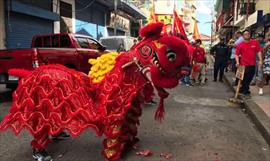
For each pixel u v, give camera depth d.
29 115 4.39
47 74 4.34
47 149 5.18
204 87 13.35
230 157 5.02
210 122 7.19
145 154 4.95
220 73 15.48
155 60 4.25
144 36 4.39
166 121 7.13
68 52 9.70
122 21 33.12
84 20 24.28
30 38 17.12
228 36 38.53
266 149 5.49
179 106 8.98
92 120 4.30
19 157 4.86
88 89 4.53
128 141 5.09
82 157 4.86
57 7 19.81
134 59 4.35
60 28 20.45
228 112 8.37
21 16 16.25
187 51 4.32
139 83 4.46
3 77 9.30
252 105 8.41
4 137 5.82
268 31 16.94
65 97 4.25
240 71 9.62
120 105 4.43
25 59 9.00
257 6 21.69
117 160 4.75
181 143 5.61
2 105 8.62
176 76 4.39
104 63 4.59
